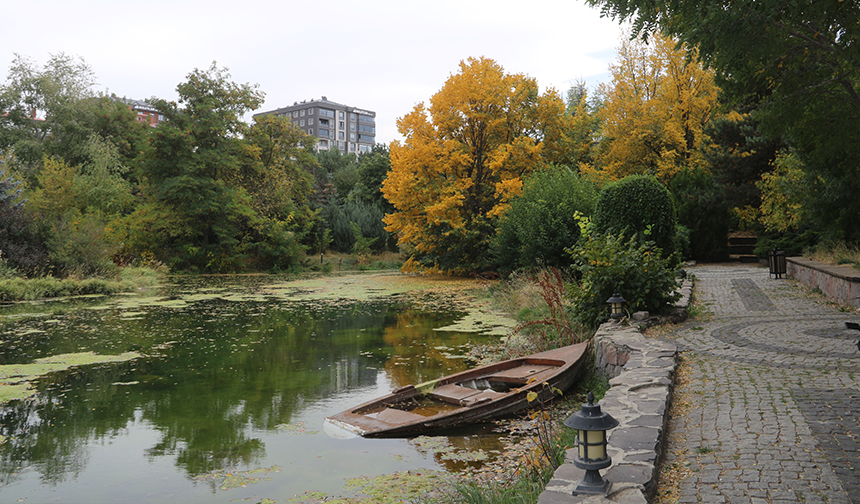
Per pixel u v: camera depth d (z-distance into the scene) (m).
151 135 30.14
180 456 4.93
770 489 3.00
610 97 28.41
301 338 10.87
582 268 9.03
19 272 19.00
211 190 30.20
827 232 14.98
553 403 6.22
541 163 22.48
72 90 37.06
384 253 37.28
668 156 25.06
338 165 58.03
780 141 20.03
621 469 3.07
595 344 7.41
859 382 5.09
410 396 6.38
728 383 5.27
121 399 6.79
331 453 4.92
